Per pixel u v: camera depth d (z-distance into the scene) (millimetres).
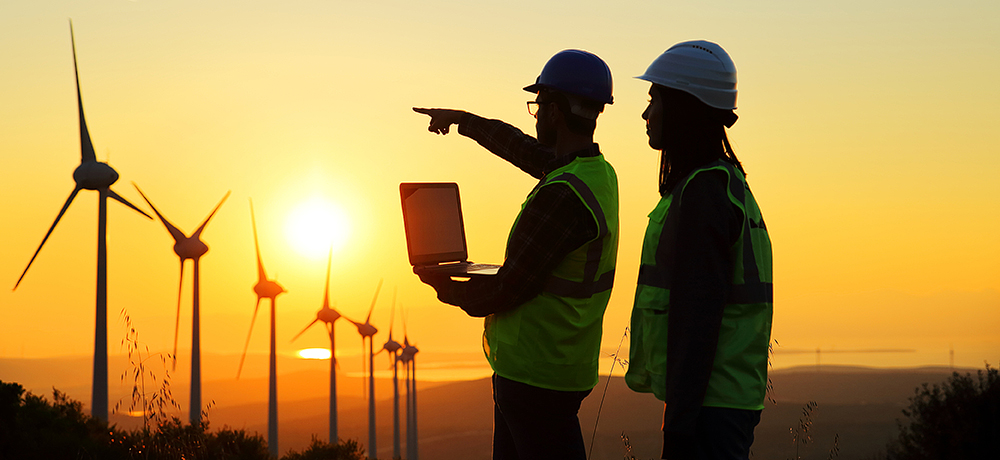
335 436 63125
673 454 2469
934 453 17578
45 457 9586
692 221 2537
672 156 2795
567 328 3002
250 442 13742
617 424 132125
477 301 3053
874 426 153500
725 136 2830
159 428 6375
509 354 3053
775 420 75000
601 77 3084
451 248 3654
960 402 17547
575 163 3061
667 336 2541
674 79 2777
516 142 3979
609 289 3189
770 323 2727
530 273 2900
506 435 3527
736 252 2645
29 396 11445
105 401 35156
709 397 2576
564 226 2881
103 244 37531
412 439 84750
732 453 2557
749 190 2773
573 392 3080
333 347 66750
